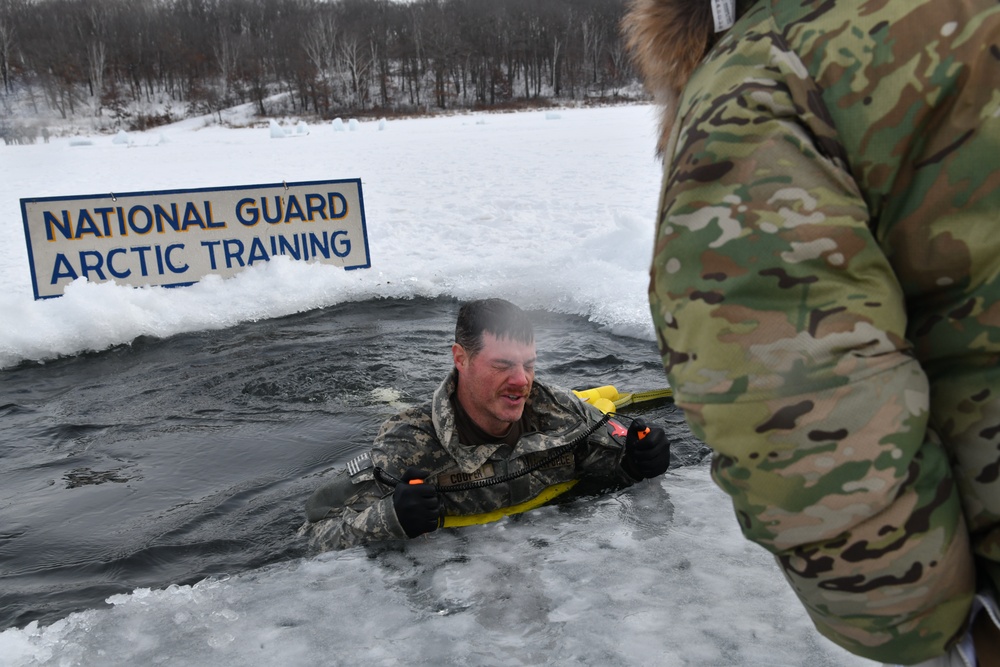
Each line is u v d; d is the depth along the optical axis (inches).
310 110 3292.3
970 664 41.1
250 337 245.4
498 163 787.4
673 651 87.1
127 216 287.4
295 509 133.9
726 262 36.7
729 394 36.3
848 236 35.8
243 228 302.0
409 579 105.7
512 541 114.0
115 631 98.5
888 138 36.0
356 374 207.5
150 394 198.5
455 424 114.6
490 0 3604.8
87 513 136.9
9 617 104.9
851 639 40.4
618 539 113.0
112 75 3651.6
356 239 318.0
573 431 121.4
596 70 3538.4
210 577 112.1
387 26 3759.8
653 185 573.9
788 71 37.6
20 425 181.2
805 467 35.6
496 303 108.3
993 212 35.4
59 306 247.1
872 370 35.3
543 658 87.7
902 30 36.3
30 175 877.2
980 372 37.0
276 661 90.6
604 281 274.1
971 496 38.4
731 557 106.5
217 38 3804.1
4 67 3661.4
